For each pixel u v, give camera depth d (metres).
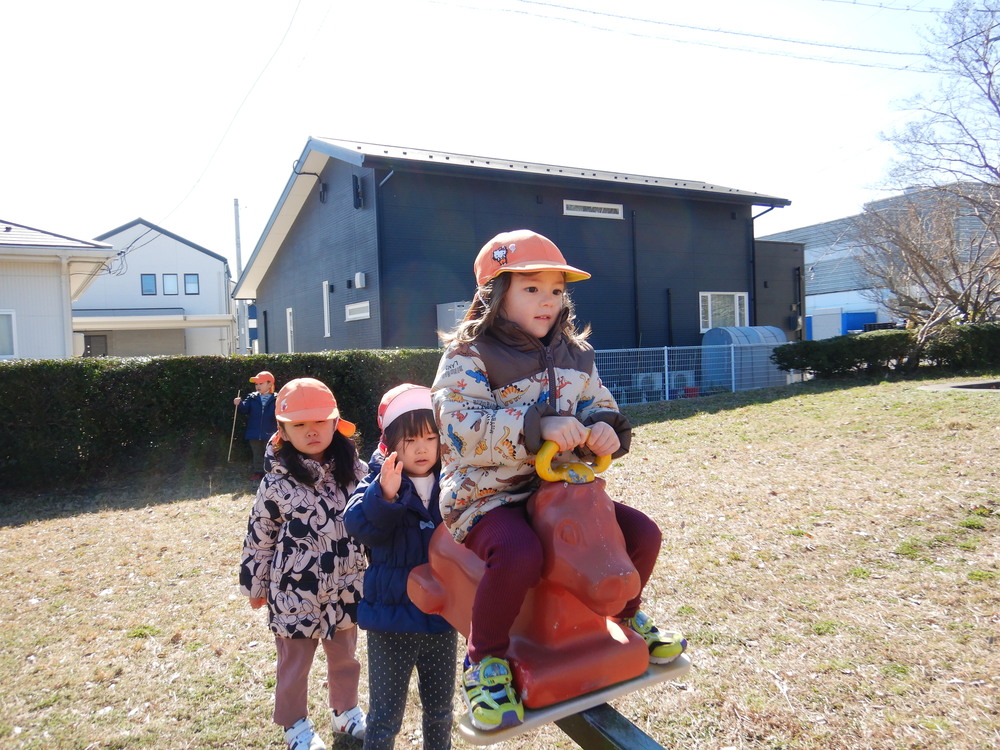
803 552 5.00
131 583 5.03
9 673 3.68
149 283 35.53
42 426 8.60
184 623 4.29
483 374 1.71
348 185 15.18
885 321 33.16
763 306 19.72
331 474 2.86
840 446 8.38
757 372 16.03
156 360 9.31
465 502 1.67
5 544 6.26
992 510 5.43
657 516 6.11
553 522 1.54
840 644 3.64
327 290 16.66
